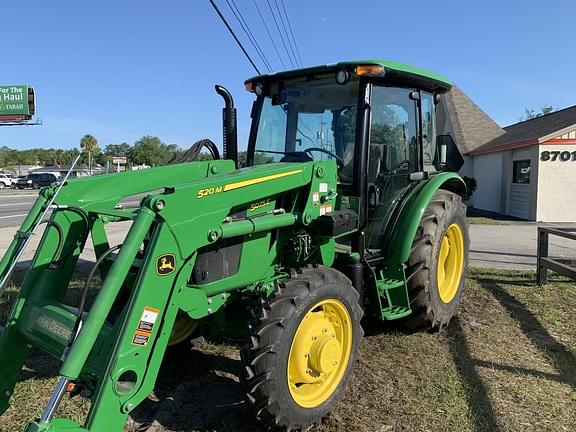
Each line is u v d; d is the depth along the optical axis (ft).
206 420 10.97
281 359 9.77
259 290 11.80
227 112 14.55
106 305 8.20
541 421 10.90
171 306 9.37
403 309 14.49
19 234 10.78
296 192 12.01
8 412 11.16
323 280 10.72
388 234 14.70
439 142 18.42
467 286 22.03
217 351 14.78
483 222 52.70
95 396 8.34
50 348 9.65
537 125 67.51
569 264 22.79
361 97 13.35
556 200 53.83
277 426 10.00
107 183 11.95
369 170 13.92
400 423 10.82
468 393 12.10
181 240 9.34
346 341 11.34
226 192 10.18
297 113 14.87
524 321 17.34
